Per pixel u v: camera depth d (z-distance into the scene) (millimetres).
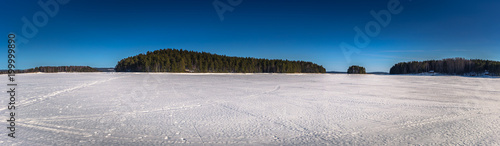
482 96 9719
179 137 3840
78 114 5449
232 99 8195
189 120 4973
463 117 5441
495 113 5930
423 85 16141
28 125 4438
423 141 3693
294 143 3604
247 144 3553
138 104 6949
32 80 16438
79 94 9125
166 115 5441
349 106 6906
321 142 3654
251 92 10477
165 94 9469
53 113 5516
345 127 4512
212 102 7480
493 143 3592
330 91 11242
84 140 3627
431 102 7867
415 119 5215
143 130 4199
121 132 4066
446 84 17500
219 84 14914
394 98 8867
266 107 6637
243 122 4844
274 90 11461
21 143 3459
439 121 5031
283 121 4953
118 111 5859
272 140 3736
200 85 13977
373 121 5004
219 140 3711
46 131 4070
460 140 3738
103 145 3426
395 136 3955
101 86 12555
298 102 7625
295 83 16641
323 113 5820
